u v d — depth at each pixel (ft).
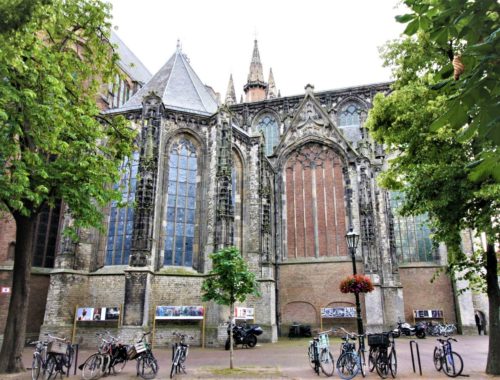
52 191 64.34
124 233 109.70
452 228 60.80
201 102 134.31
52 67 56.80
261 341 117.80
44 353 55.42
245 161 132.26
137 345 60.70
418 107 62.18
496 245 71.46
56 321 97.30
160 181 111.55
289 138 163.84
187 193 116.57
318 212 154.61
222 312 101.35
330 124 159.43
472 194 53.88
